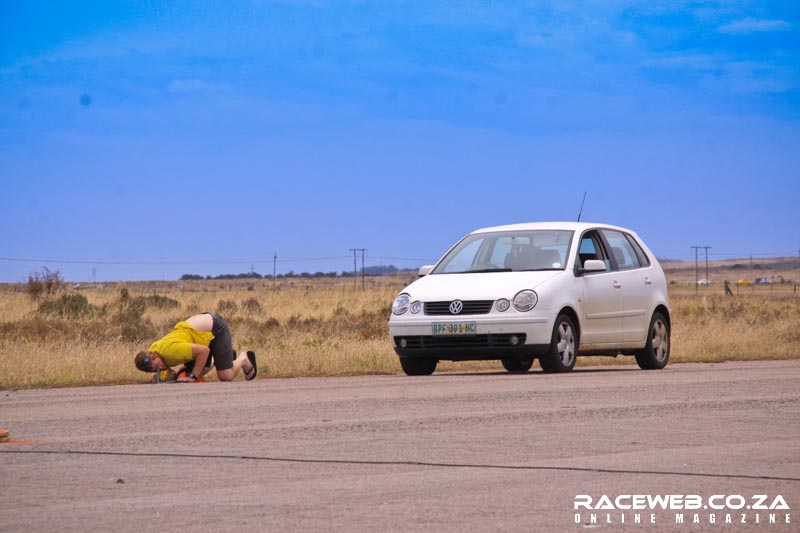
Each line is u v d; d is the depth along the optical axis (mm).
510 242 28156
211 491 10859
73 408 19000
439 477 11570
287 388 22531
